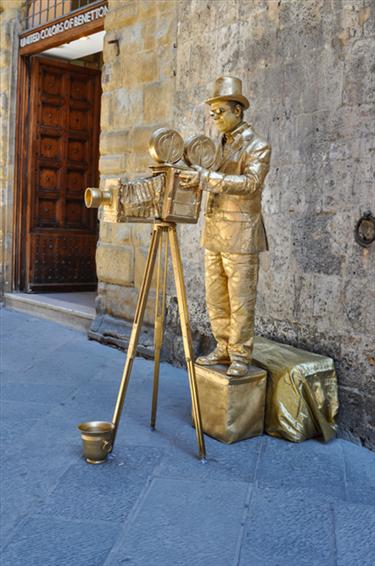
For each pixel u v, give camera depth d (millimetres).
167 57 5461
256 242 3412
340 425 3766
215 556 2332
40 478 2975
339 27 3807
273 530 2539
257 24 4457
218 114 3357
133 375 4996
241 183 3162
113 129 6199
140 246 5820
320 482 3035
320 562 2316
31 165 8242
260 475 3094
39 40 7699
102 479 2977
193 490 2889
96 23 6730
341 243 3807
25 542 2391
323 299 3934
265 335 4402
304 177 4066
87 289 8914
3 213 8297
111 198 3100
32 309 7715
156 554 2332
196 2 5082
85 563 2258
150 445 3449
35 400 4258
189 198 3234
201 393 3674
